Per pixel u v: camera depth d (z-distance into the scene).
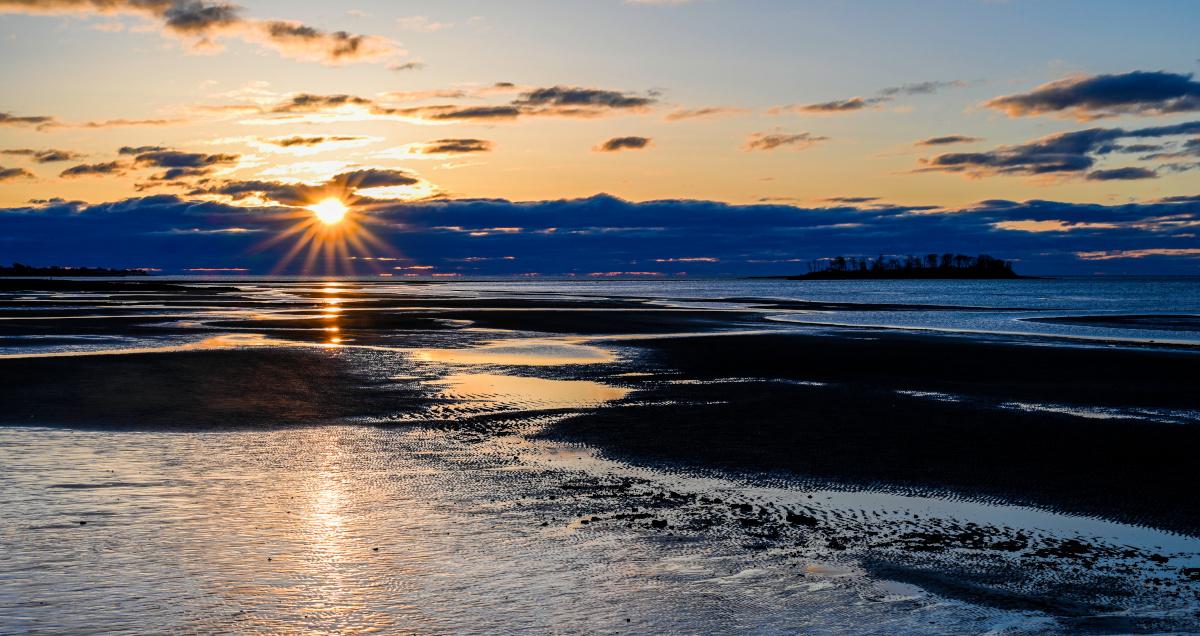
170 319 61.38
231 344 42.19
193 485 15.52
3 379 28.30
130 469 16.67
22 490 14.94
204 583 10.79
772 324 61.88
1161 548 12.91
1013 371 33.31
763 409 24.36
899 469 17.52
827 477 16.91
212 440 19.67
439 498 15.00
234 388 27.30
